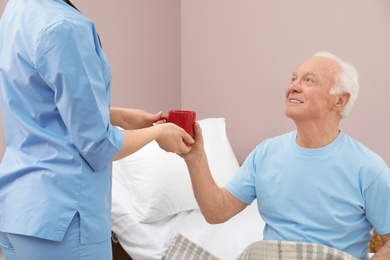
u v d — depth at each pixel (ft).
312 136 5.12
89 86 4.17
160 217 7.26
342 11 8.51
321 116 5.03
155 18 10.11
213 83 10.36
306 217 5.11
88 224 4.53
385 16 8.09
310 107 4.98
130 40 9.67
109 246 4.87
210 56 10.33
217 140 8.82
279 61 9.34
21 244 4.49
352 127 8.63
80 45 4.18
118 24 9.41
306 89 4.99
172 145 4.93
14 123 4.61
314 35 8.86
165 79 10.47
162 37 10.30
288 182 5.18
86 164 4.47
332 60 5.10
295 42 9.10
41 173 4.42
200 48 10.47
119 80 9.55
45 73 4.15
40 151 4.51
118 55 9.48
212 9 10.18
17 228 4.41
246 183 5.53
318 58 5.13
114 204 7.33
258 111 9.76
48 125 4.47
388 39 8.10
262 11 9.46
